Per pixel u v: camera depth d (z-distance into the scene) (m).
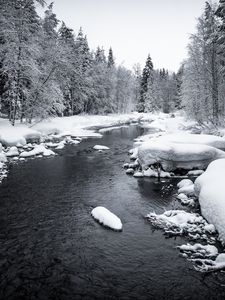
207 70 28.73
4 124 27.66
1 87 28.77
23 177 15.09
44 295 6.02
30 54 27.73
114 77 73.50
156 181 14.62
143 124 56.03
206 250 7.54
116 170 17.08
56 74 33.31
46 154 21.50
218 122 27.16
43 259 7.33
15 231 8.85
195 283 6.34
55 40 33.06
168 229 8.93
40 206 10.96
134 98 94.19
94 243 8.16
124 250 7.78
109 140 30.91
